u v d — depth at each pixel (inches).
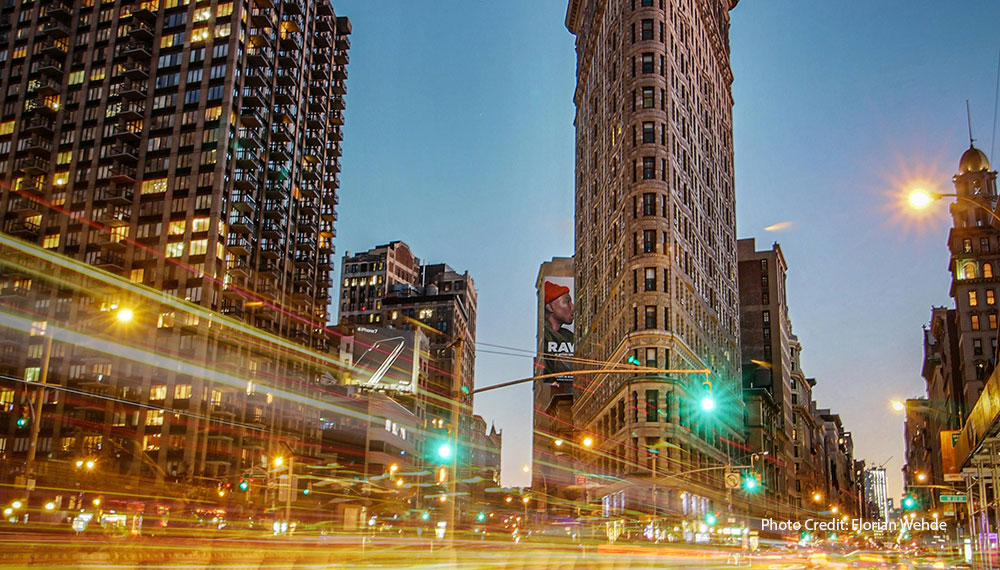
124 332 4180.6
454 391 1149.1
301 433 4842.5
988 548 2084.2
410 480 5255.9
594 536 3772.1
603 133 5039.4
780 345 7234.3
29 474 1519.4
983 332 5472.4
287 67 5093.5
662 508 3762.3
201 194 4357.8
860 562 3090.6
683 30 4857.3
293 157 5088.6
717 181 5497.1
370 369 6053.2
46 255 4451.3
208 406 4045.3
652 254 4143.7
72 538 1737.2
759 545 4192.9
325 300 5364.2
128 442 3998.5
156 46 4687.5
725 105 6072.8
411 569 1499.8
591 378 5187.0
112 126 4643.2
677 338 4079.7
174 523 3171.8
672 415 3897.6
